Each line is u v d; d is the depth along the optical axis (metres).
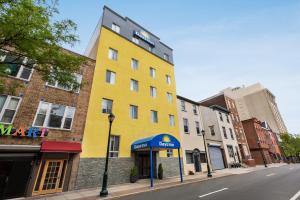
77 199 9.73
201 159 24.81
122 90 18.80
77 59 9.22
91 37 23.47
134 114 19.17
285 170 22.11
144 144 14.98
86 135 14.43
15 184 10.56
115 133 16.45
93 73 17.06
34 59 8.27
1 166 10.48
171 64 27.52
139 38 24.44
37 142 11.89
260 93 83.06
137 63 22.19
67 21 8.38
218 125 31.03
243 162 32.84
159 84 23.70
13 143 10.95
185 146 23.00
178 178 17.88
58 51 8.63
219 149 29.12
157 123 20.94
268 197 8.07
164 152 20.02
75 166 13.01
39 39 7.43
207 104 41.72
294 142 63.62
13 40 7.06
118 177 15.02
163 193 10.45
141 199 9.13
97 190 12.34
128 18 23.98
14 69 12.63
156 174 18.16
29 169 11.30
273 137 56.88
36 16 7.13
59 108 13.85
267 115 78.94
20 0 6.54
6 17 6.36
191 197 8.87
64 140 13.13
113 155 15.73
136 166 16.72
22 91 12.46
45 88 13.59
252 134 42.88
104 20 20.56
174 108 24.20
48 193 11.45
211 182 14.14
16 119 11.61
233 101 41.62
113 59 19.62
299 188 9.95
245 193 9.14
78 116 14.55
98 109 16.08
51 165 12.18
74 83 9.87
